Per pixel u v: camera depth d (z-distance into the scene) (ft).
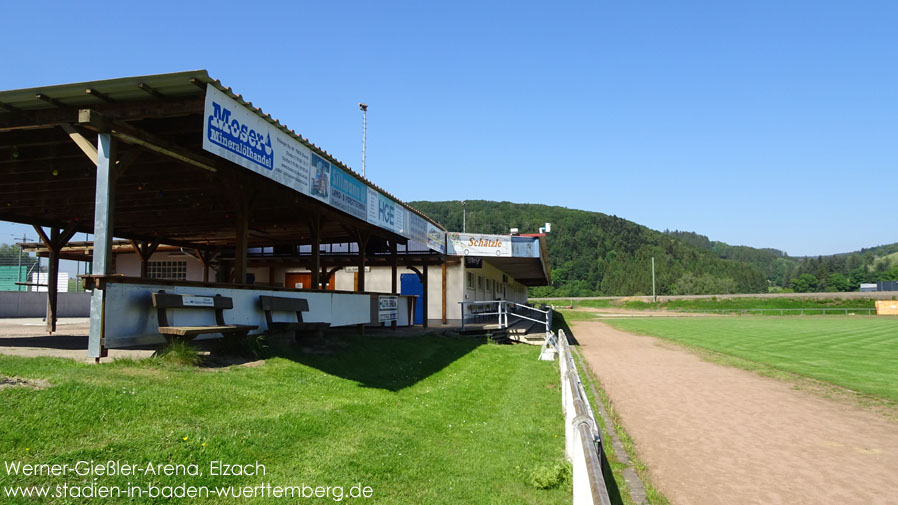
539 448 21.18
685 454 21.49
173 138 29.01
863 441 23.63
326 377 26.53
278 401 20.42
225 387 20.47
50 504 11.12
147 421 15.74
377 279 87.61
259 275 84.28
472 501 15.19
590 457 9.29
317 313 37.93
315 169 32.86
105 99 23.82
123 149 24.71
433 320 84.94
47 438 13.65
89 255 78.84
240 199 31.68
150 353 23.13
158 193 40.98
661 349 68.49
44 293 97.55
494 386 35.04
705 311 219.82
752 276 485.97
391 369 33.37
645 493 17.01
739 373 45.68
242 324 29.73
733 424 26.78
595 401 32.24
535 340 68.85
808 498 16.74
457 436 21.83
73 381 17.42
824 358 57.93
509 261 105.70
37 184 38.19
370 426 20.17
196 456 14.32
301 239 68.18
